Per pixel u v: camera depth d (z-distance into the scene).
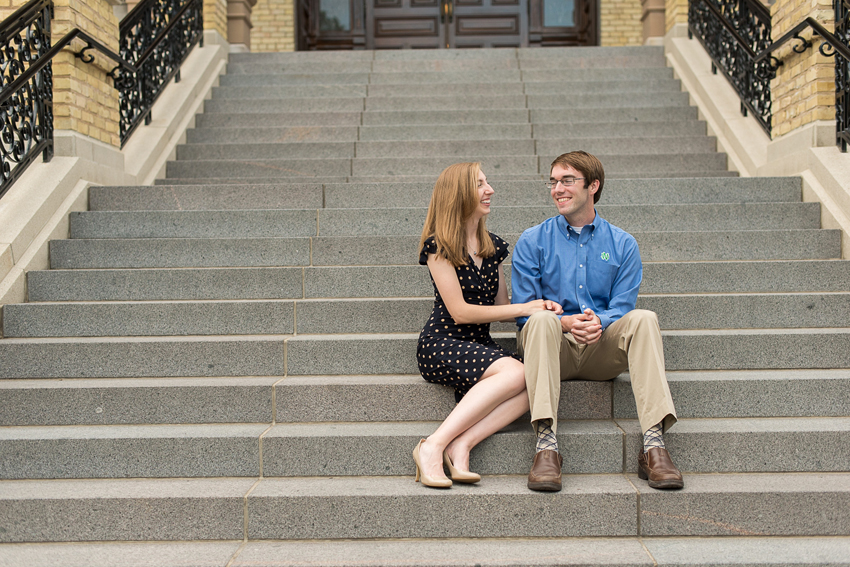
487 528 2.30
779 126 4.39
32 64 3.70
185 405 2.74
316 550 2.23
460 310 2.57
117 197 4.05
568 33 9.02
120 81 4.66
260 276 3.35
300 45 8.98
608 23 8.91
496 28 8.98
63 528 2.32
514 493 2.30
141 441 2.53
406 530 2.31
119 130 4.66
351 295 3.36
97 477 2.53
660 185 4.06
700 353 2.91
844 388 2.70
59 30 3.93
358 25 9.01
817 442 2.48
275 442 2.53
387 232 3.79
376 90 6.05
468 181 2.58
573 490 2.31
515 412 2.48
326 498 2.31
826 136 3.89
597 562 2.11
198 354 2.94
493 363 2.48
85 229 3.78
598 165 2.71
